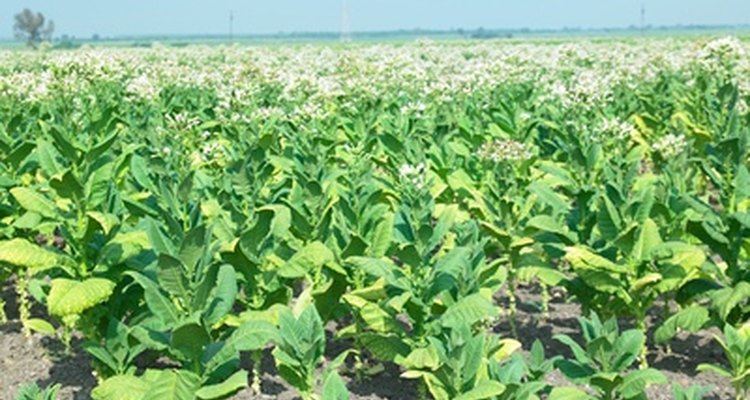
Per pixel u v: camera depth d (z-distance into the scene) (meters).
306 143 10.48
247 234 6.05
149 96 14.01
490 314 5.39
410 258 5.79
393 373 6.58
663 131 13.80
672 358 6.79
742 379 5.67
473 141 11.73
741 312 6.24
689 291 6.47
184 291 5.00
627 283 6.48
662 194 7.22
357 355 6.42
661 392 6.10
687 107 14.23
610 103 14.69
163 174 7.05
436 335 5.44
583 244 6.97
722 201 7.33
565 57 21.02
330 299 6.27
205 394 4.74
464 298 5.52
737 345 5.58
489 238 7.35
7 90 13.18
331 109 14.45
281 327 5.39
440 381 4.95
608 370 5.05
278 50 39.97
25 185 9.21
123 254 6.02
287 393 6.23
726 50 13.77
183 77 18.47
